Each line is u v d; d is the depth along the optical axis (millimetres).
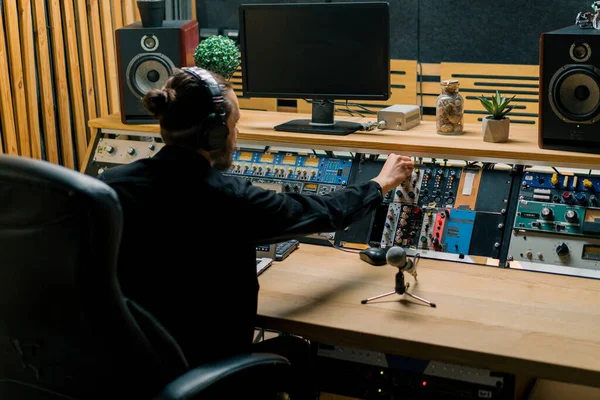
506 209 2525
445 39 4629
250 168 2885
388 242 2613
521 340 2000
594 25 2439
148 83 3047
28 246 1567
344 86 2830
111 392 1690
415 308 2193
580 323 2092
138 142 3096
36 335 1679
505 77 4109
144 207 1855
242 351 2053
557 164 2447
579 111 2393
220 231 1925
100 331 1595
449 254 2531
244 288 2004
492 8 4496
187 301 1897
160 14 3055
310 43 2838
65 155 3752
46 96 3605
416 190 2643
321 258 2584
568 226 2439
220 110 1939
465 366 2141
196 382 1717
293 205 2084
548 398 2422
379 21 2727
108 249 1522
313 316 2145
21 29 3447
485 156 2525
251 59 2955
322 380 2320
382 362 2236
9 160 1549
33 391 1766
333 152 2824
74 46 3729
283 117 3137
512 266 2453
